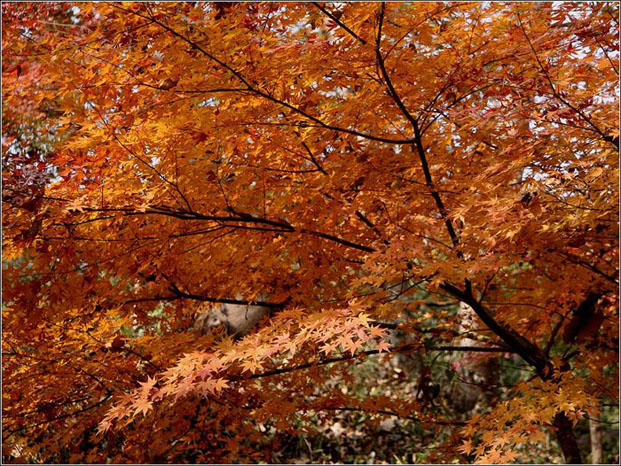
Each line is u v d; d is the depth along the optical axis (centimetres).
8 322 298
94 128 247
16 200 238
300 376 364
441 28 285
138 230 285
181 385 234
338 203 302
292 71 251
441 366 756
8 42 341
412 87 264
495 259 259
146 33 254
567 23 260
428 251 289
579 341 394
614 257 377
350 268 360
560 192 271
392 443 717
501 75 261
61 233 268
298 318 260
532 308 394
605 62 264
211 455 397
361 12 238
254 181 296
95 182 257
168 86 264
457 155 318
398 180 313
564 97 252
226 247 321
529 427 258
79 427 337
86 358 311
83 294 291
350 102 257
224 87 250
